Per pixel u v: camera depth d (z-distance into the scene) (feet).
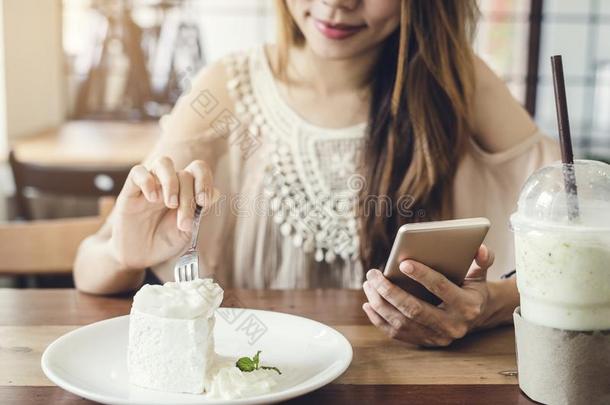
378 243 5.06
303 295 4.31
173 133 5.31
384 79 5.24
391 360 3.24
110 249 4.17
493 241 5.29
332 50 4.75
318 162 5.27
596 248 2.53
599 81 14.29
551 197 2.61
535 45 13.57
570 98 14.32
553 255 2.57
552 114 14.12
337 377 2.79
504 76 13.73
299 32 5.29
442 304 3.40
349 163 5.26
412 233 3.05
